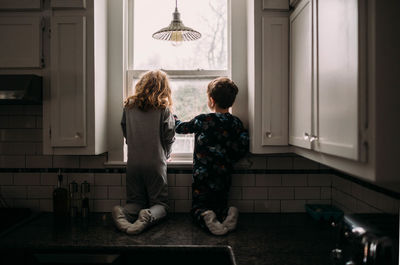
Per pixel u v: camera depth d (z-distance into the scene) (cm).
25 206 207
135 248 149
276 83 179
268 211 207
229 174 188
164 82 192
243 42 206
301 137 153
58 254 151
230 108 211
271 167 206
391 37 88
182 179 206
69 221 188
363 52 93
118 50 206
